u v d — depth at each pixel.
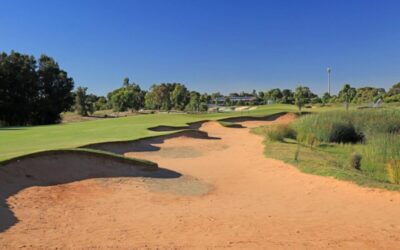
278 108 65.88
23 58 63.38
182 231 8.10
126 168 14.58
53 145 17.47
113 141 20.33
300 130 27.77
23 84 61.88
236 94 156.25
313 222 8.86
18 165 11.89
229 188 13.18
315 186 12.43
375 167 15.23
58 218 8.80
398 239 7.62
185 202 11.05
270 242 7.41
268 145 22.61
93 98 117.56
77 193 11.24
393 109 32.94
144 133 26.42
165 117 47.28
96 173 13.41
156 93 103.88
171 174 15.18
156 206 10.46
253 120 46.72
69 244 7.07
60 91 67.81
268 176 14.62
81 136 24.19
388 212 9.51
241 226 8.52
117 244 7.16
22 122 62.84
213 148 23.38
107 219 8.97
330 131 26.78
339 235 7.88
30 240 7.18
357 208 9.98
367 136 26.88
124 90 107.50
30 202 9.80
